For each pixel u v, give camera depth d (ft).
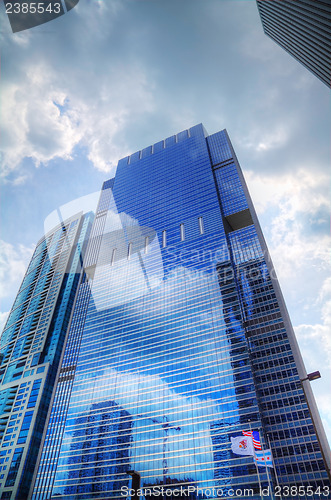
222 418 405.39
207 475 374.02
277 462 370.53
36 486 448.24
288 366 435.94
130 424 453.58
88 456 449.89
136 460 417.49
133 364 512.22
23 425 505.25
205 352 469.16
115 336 564.71
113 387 503.61
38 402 524.52
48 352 598.34
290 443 379.14
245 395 409.90
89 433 472.44
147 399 465.88
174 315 532.32
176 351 490.49
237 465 367.66
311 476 351.25
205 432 404.36
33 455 475.31
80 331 611.88
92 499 410.52
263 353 459.73
